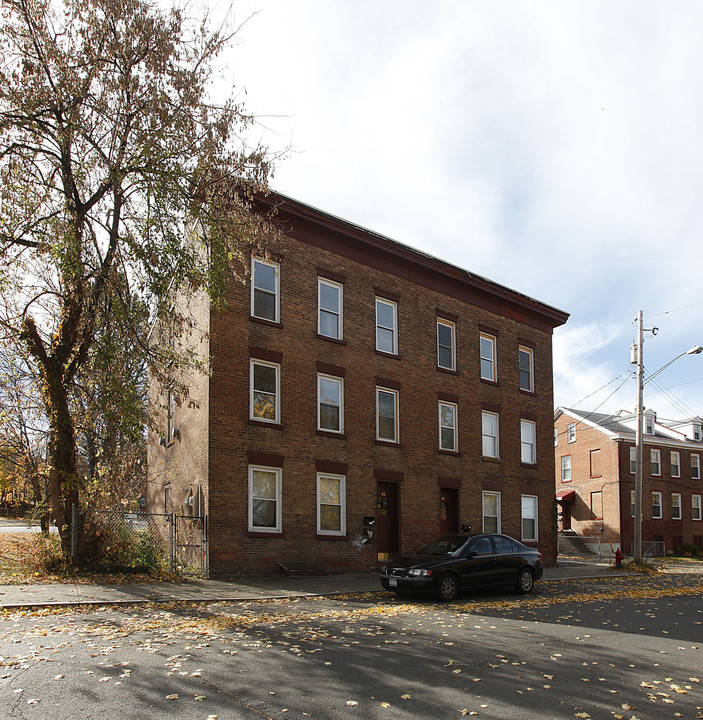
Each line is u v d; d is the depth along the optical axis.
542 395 29.05
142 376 16.69
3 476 18.94
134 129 14.82
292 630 10.15
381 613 12.48
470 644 9.55
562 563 30.19
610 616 12.97
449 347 25.39
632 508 45.56
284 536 18.69
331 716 6.10
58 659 7.71
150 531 17.72
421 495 22.88
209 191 15.06
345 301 21.62
